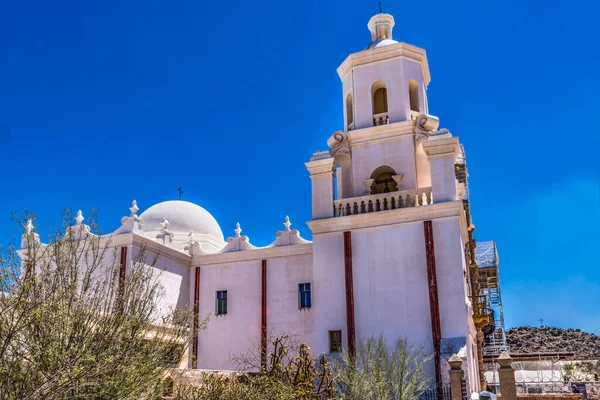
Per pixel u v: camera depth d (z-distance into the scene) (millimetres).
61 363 11352
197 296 31641
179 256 31344
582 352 60969
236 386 17531
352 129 30688
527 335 69125
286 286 30031
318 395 19906
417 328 24641
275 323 29641
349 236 26906
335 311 26203
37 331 11938
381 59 30875
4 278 12312
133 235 27766
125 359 12773
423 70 32031
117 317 13641
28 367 11172
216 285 31516
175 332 16875
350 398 20688
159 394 14523
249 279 30938
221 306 31172
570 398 30547
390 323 25094
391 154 29141
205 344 30656
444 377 22922
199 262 32219
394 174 30188
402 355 21922
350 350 25172
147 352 14570
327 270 26859
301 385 19125
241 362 28969
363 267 26266
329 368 21984
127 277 16391
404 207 26625
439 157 26672
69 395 12156
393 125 29281
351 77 31641
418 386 21938
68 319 12445
